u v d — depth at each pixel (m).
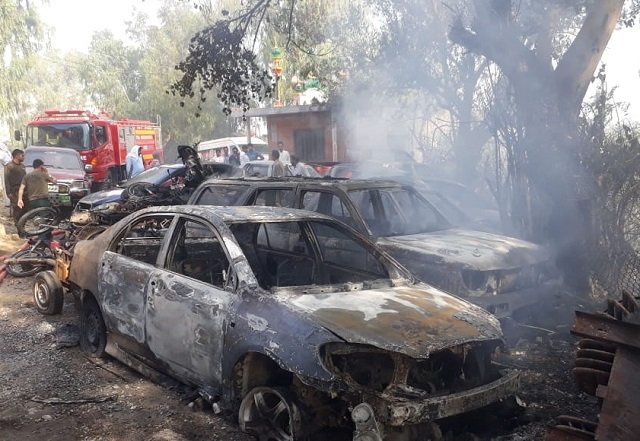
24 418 4.34
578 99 7.91
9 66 24.08
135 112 42.03
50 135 19.16
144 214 5.33
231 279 4.21
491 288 5.90
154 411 4.45
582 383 3.49
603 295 7.77
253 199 7.36
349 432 3.81
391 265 4.89
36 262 8.79
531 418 4.34
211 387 4.16
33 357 5.61
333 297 4.14
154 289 4.66
